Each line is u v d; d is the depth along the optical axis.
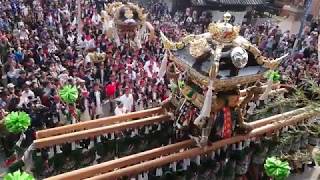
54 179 10.34
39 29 24.06
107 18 25.23
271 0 36.50
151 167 11.55
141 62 22.38
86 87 18.77
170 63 13.60
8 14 25.44
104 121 12.99
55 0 30.25
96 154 12.76
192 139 12.77
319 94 12.12
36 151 11.82
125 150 13.27
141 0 35.72
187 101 13.27
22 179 9.97
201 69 11.80
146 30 26.14
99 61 21.23
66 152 12.24
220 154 13.31
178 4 35.25
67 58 20.84
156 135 13.76
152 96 18.36
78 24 24.36
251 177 14.58
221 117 12.77
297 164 15.57
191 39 12.86
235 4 33.69
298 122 14.70
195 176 12.63
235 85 12.27
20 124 13.15
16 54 19.47
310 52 26.38
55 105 15.91
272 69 12.86
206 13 33.94
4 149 15.38
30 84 16.69
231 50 11.94
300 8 34.75
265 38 29.12
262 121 14.03
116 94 18.84
